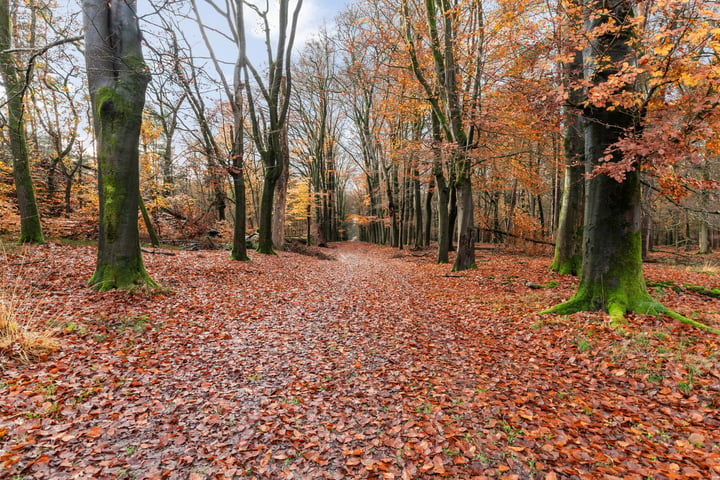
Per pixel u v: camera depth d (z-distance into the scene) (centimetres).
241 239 1450
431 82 1416
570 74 661
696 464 290
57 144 1795
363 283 1287
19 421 315
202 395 409
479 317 782
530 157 1580
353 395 425
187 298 800
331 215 4500
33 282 732
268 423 357
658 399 392
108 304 666
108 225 766
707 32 400
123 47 766
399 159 1945
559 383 448
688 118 469
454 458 306
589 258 677
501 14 1005
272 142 1714
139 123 795
